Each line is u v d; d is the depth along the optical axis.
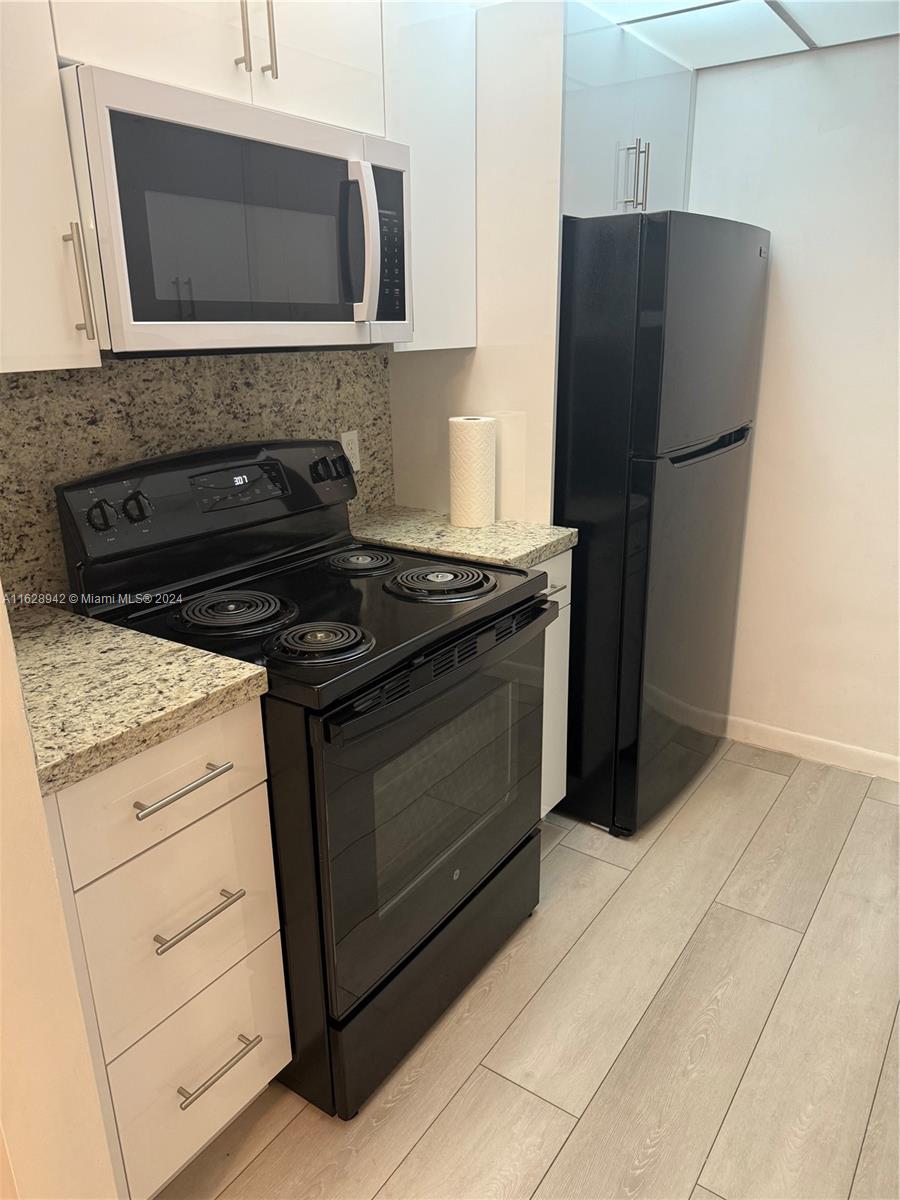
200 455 1.73
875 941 1.94
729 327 2.20
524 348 2.08
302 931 1.41
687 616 2.31
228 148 1.36
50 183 1.17
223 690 1.21
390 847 1.48
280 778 1.33
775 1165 1.43
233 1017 1.37
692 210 2.53
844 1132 1.49
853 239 2.28
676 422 2.03
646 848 2.30
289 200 1.48
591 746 2.32
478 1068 1.63
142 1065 1.22
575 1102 1.56
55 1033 0.81
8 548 1.52
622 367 1.97
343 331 1.65
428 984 1.66
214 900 1.29
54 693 1.19
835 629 2.61
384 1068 1.58
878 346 2.32
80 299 1.23
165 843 1.18
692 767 2.58
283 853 1.38
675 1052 1.66
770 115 2.32
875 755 2.64
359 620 1.54
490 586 1.72
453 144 1.93
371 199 1.59
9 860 0.73
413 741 1.46
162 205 1.28
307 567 1.89
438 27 1.81
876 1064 1.62
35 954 0.77
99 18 1.18
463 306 2.08
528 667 1.81
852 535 2.50
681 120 2.38
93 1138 0.87
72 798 1.04
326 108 1.56
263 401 1.97
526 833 1.95
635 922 2.02
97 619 1.52
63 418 1.56
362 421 2.29
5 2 1.08
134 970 1.17
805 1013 1.75
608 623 2.18
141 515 1.58
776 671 2.76
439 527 2.19
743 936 1.97
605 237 1.92
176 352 1.50
